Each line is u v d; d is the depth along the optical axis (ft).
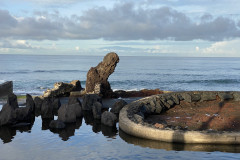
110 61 84.28
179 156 29.27
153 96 58.23
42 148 32.68
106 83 85.61
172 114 51.80
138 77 211.20
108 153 30.55
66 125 46.32
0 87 83.87
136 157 29.07
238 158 28.43
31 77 207.72
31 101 57.11
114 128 43.96
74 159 28.55
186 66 396.78
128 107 50.06
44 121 49.78
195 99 61.57
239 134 33.50
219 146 32.65
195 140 33.60
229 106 56.39
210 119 46.06
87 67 356.79
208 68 341.41
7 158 29.04
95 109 53.06
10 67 335.06
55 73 250.78
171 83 165.78
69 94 87.86
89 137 37.96
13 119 47.09
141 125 38.52
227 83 163.32
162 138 35.14
